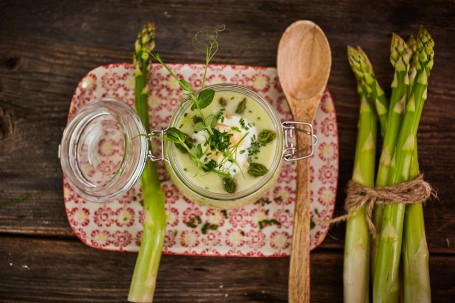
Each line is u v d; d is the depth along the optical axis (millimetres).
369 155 500
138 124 456
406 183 479
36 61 538
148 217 479
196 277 522
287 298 519
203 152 438
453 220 526
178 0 540
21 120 534
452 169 531
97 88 521
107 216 512
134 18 540
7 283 527
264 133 443
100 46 537
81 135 460
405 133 482
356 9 537
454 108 534
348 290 496
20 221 528
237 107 451
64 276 525
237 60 536
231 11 538
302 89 504
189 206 514
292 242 487
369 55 537
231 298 520
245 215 513
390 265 484
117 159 499
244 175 442
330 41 537
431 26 539
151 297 479
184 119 451
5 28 540
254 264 522
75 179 446
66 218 527
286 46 506
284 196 515
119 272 524
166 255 525
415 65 488
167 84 522
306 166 489
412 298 486
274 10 540
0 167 532
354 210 490
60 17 540
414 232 489
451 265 522
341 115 530
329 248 522
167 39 537
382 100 504
